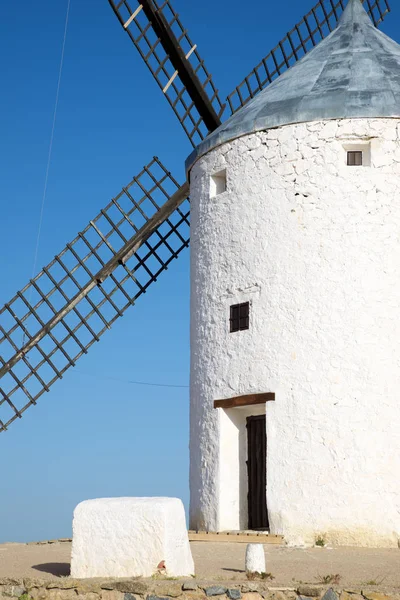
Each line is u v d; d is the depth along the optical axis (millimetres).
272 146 18031
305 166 17656
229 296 18250
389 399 16656
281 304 17406
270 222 17828
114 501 12273
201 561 13781
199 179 19516
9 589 11836
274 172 17938
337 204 17391
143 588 11055
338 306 17031
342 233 17281
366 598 10516
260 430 18141
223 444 17953
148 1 21609
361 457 16438
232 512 17844
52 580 11672
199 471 18375
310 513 16453
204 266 18969
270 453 16984
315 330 17047
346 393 16703
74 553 12164
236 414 18281
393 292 17078
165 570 11703
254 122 18219
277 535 16484
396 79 18391
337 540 16234
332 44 19969
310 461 16625
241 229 18219
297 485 16641
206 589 10859
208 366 18469
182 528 12180
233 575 12164
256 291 17781
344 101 17672
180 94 22500
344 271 17141
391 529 16156
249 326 17766
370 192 17391
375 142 17547
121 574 11859
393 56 19359
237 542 16375
